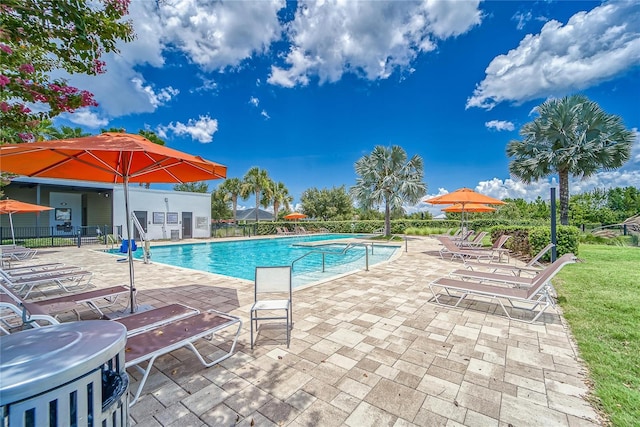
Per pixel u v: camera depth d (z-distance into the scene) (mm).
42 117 2775
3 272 5484
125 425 1147
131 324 2938
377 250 14211
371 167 18016
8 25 2129
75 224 21156
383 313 4246
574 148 11766
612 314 3992
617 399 2254
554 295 4930
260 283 3617
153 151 2902
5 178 6715
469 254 8883
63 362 932
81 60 2713
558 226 8406
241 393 2381
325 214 36906
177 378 2600
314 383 2520
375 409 2188
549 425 2010
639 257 8672
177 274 7418
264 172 30938
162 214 19625
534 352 3047
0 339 1072
